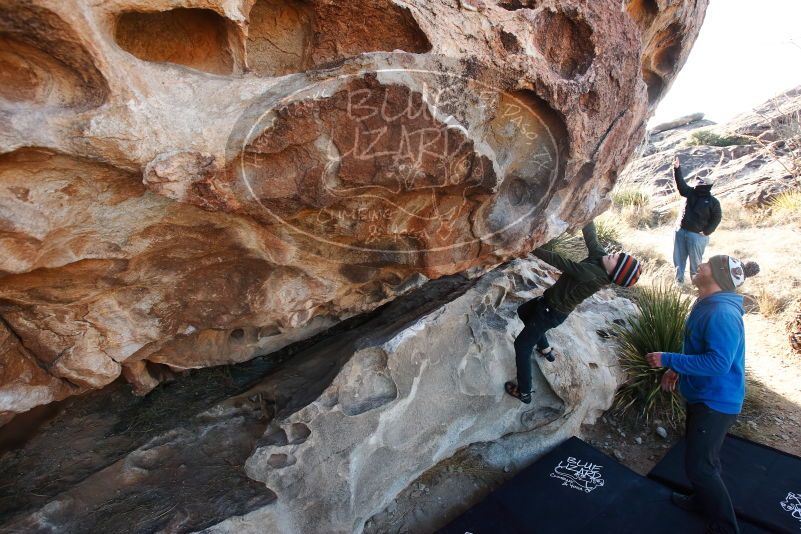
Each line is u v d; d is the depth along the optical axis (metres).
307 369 3.08
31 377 2.10
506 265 3.95
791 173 9.05
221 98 1.63
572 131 2.48
